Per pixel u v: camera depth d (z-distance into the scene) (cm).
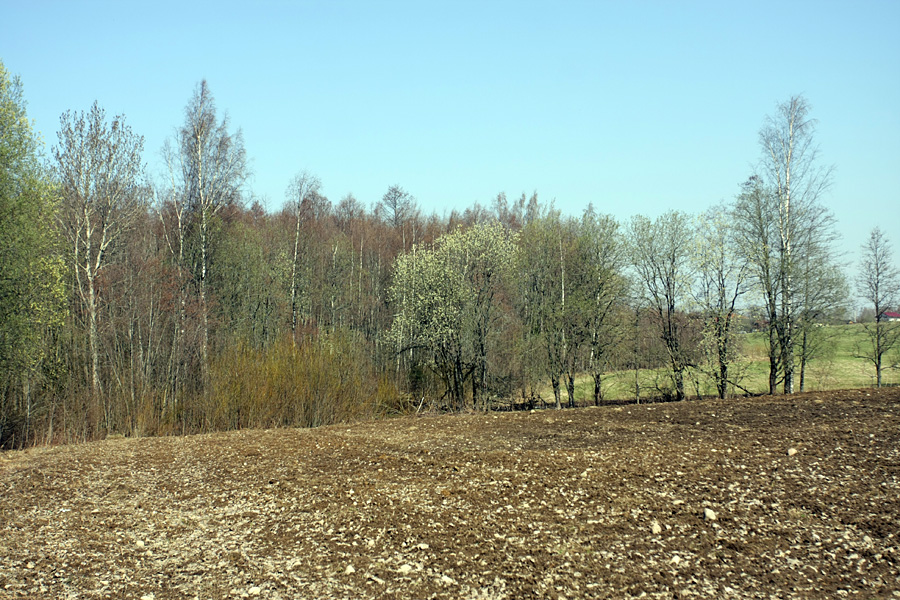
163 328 3198
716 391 3919
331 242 5184
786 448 1554
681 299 3647
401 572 912
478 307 3659
